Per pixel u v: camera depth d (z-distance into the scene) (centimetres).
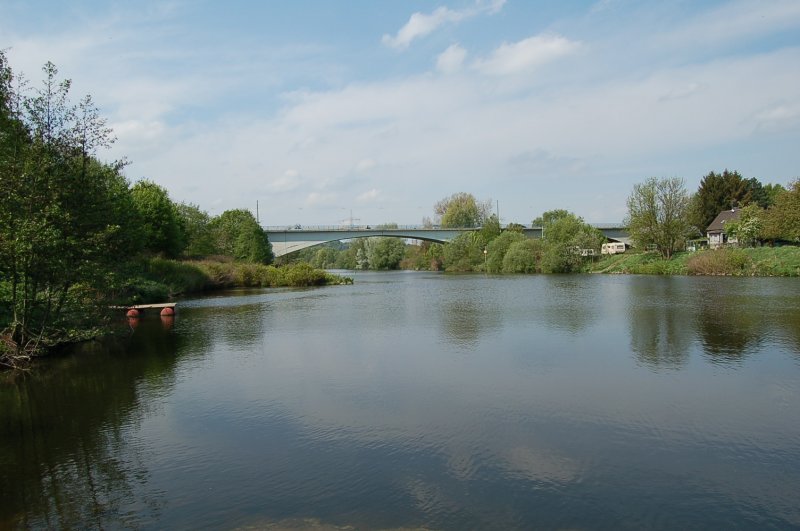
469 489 857
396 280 7594
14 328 1841
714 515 775
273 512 793
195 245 7675
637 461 962
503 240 9538
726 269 6072
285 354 1950
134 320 2984
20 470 964
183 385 1527
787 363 1664
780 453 995
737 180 9719
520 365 1698
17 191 1688
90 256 1908
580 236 8431
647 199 7725
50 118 1827
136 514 796
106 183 2083
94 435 1134
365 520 764
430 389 1438
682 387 1426
